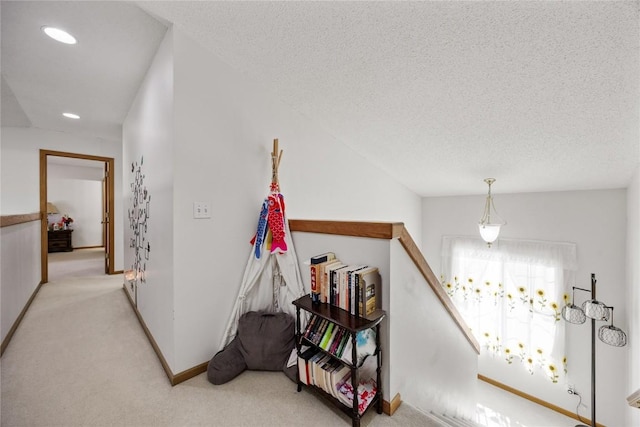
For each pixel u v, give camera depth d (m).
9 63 2.16
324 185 2.67
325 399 1.46
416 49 1.59
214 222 1.85
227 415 1.40
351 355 1.30
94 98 2.78
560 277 3.07
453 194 3.88
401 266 1.48
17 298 2.46
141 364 1.84
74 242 7.25
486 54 1.52
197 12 1.59
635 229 2.28
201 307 1.79
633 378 2.34
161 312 1.87
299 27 1.62
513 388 3.46
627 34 1.23
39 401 1.48
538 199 3.23
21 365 1.82
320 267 1.55
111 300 3.08
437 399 1.92
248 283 1.95
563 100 1.68
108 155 4.31
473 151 2.51
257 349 1.74
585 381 2.99
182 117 1.70
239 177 1.99
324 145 2.66
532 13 1.26
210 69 1.84
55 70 2.26
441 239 4.06
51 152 3.83
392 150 2.85
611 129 1.83
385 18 1.46
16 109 3.04
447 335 2.04
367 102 2.17
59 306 2.89
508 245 3.44
